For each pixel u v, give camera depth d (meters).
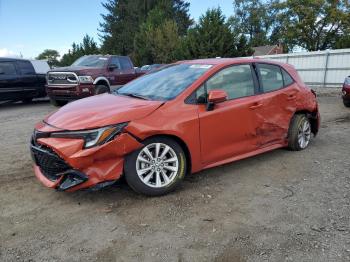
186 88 4.38
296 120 5.78
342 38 42.16
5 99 12.41
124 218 3.60
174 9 63.81
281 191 4.25
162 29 50.28
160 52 49.41
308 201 3.96
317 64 21.36
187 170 4.39
